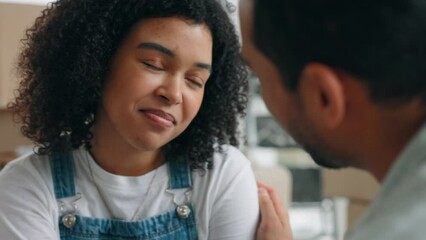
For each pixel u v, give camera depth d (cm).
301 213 355
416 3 50
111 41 103
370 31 50
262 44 57
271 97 59
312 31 52
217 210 112
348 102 53
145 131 102
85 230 108
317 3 51
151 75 101
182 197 112
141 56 100
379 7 50
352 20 50
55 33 108
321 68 53
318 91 54
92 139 109
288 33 54
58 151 110
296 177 360
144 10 101
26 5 190
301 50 53
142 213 110
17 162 111
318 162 61
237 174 115
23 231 104
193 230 111
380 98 52
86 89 105
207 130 115
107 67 104
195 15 101
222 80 115
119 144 107
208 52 104
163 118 102
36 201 106
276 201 117
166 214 111
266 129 357
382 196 51
